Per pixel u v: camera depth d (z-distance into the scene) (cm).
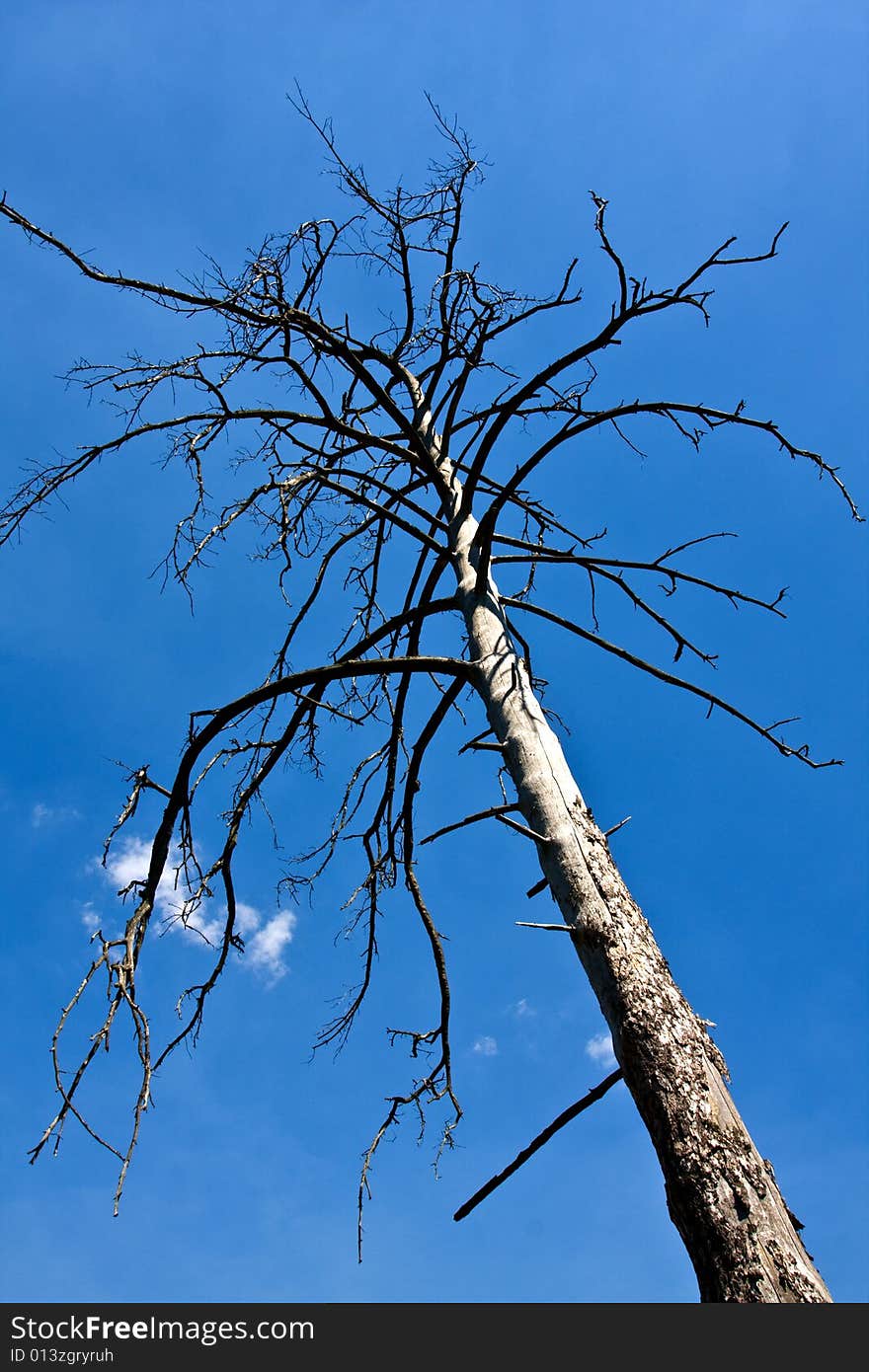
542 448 479
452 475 634
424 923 576
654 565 543
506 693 473
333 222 610
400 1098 545
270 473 590
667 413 489
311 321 580
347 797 639
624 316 430
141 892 493
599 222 412
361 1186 506
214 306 549
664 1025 339
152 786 495
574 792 432
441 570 590
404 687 621
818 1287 274
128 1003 418
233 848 555
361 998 620
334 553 643
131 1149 378
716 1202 292
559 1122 386
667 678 530
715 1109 315
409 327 697
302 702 580
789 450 491
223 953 546
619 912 377
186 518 536
